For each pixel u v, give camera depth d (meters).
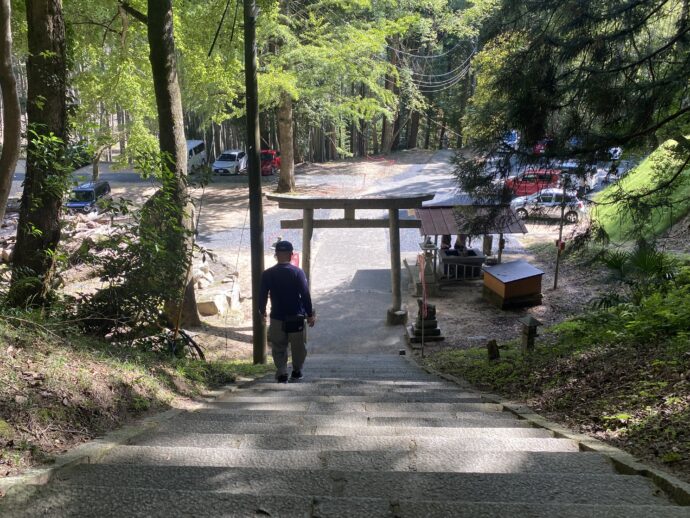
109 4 18.48
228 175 40.62
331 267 23.61
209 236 26.70
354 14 32.38
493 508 2.47
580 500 2.72
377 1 32.66
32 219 7.46
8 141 6.17
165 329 8.69
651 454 3.53
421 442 3.79
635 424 4.22
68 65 11.52
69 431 3.95
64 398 4.32
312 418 4.89
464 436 4.21
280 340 7.73
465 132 10.37
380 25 30.00
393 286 17.70
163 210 7.82
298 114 38.50
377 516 2.41
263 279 7.61
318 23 29.00
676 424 3.96
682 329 7.37
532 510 2.45
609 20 8.28
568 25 8.46
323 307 19.19
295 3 30.25
